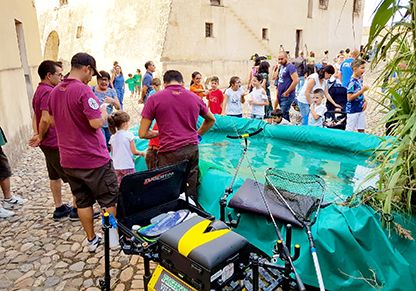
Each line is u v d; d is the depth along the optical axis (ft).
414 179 7.36
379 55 7.06
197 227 6.24
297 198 8.21
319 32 62.18
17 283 8.36
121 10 47.34
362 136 14.40
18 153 18.89
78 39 57.57
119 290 7.97
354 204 7.95
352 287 7.32
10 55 20.17
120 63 48.93
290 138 16.72
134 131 16.98
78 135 8.48
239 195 9.06
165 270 6.20
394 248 7.38
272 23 53.36
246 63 51.06
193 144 9.68
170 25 41.24
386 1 6.20
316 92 16.51
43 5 66.28
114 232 9.05
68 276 8.57
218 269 5.51
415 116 7.14
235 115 19.79
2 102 17.29
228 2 46.93
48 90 10.23
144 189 7.75
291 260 6.14
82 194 9.19
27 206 12.60
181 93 9.36
